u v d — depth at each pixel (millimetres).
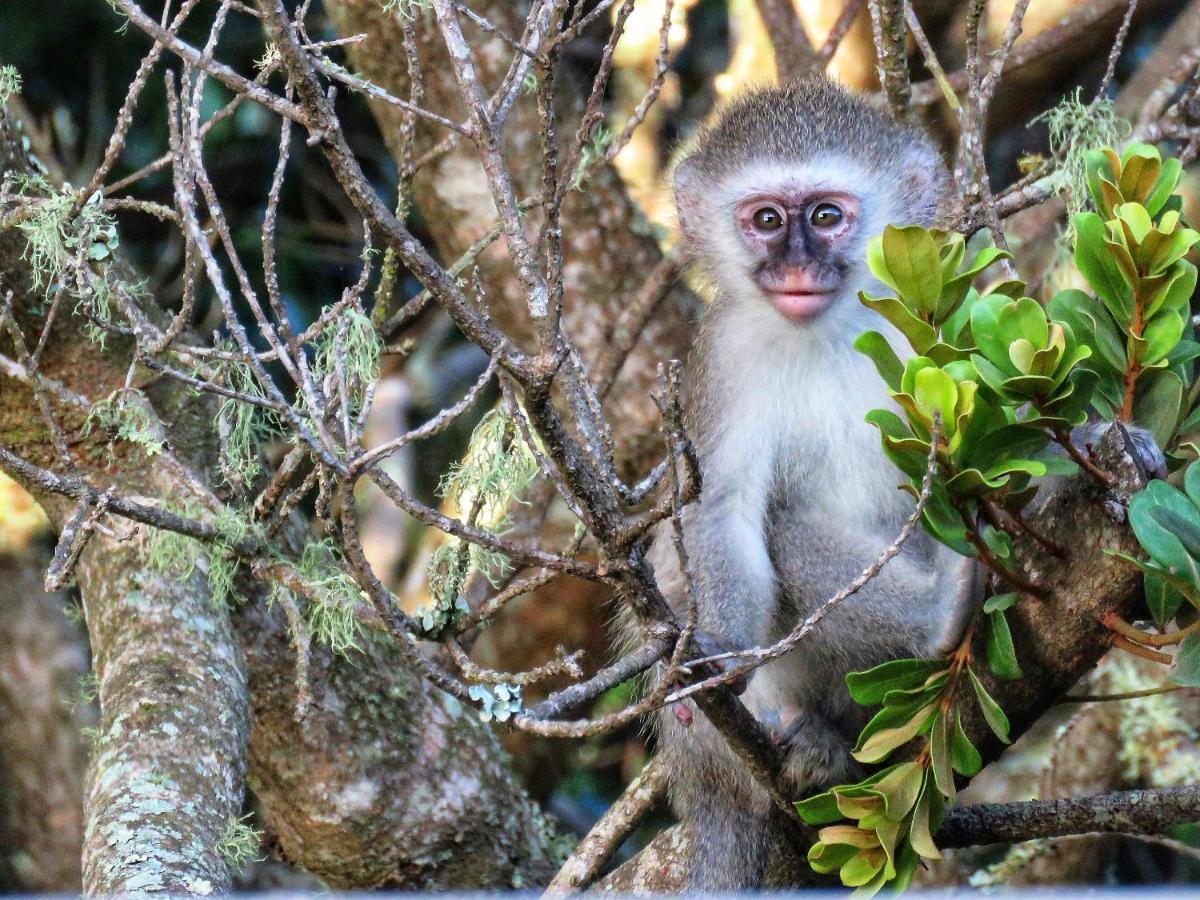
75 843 11781
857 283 8891
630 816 8531
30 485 7000
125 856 6465
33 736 11758
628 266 11273
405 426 12773
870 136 9094
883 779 6016
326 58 6289
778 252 8867
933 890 9844
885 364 5887
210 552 7391
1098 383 5930
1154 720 10117
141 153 13078
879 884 6059
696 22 14375
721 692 6164
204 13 13008
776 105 9328
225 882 6547
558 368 4957
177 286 12672
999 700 6312
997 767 11203
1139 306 5750
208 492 7586
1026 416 6406
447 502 12102
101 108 12930
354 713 8961
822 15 12906
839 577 8414
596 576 5391
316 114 4688
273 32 4594
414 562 12516
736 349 8984
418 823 9039
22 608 11891
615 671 5352
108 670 7699
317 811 8891
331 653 8859
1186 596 5547
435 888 9094
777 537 8672
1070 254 9844
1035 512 6312
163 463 8117
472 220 10703
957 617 6535
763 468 8820
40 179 8016
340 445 6832
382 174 13812
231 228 13281
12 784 11797
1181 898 6742
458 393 13117
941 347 5699
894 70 8664
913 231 5652
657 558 8812
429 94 10375
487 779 9305
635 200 11672
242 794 7367
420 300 7242
